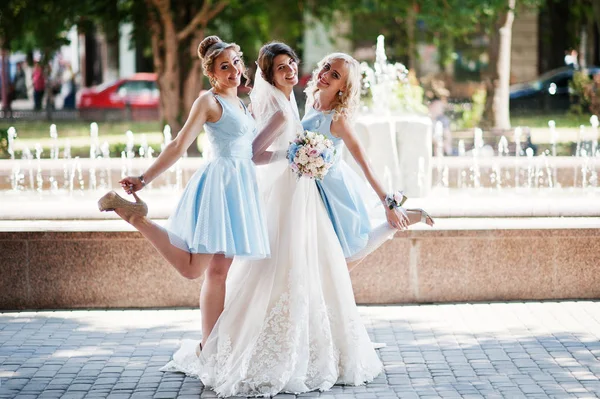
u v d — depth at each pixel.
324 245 5.18
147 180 4.95
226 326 5.07
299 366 5.02
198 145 15.97
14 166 9.49
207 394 4.95
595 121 10.78
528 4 17.62
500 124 16.73
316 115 5.26
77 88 29.52
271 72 5.18
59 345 5.86
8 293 6.75
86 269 6.74
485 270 6.83
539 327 6.20
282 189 5.16
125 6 15.32
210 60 5.07
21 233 6.68
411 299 6.84
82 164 9.52
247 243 4.91
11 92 26.14
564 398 4.82
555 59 26.22
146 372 5.32
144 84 24.05
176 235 5.00
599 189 9.27
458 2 16.09
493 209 7.15
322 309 5.09
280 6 16.52
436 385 5.07
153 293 6.77
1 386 5.07
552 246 6.83
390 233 5.39
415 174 8.52
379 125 8.45
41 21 15.37
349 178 5.38
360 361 5.14
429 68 25.45
